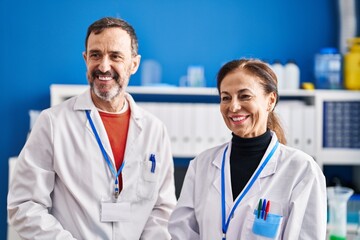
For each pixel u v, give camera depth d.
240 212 1.46
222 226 1.47
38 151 1.73
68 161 1.72
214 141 2.93
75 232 1.70
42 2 3.16
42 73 3.19
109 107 1.81
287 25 3.21
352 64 2.96
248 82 1.45
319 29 3.21
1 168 3.20
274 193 1.46
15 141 3.20
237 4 3.20
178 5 3.20
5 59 3.17
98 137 1.76
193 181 1.64
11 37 3.17
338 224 2.27
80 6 3.18
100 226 1.69
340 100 2.92
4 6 3.15
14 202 1.71
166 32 3.20
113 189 1.73
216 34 3.21
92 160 1.73
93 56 1.70
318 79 3.09
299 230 1.40
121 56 1.70
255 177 1.49
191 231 1.58
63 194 1.75
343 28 3.10
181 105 2.92
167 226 1.81
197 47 3.21
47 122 1.75
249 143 1.52
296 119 2.90
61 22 3.18
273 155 1.51
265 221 1.37
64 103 1.84
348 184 3.08
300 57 3.22
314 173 1.45
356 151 2.93
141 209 1.78
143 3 3.19
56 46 3.18
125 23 1.76
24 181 1.72
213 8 3.20
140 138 1.82
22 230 1.68
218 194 1.52
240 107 1.45
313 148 2.91
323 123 2.95
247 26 3.21
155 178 1.81
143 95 3.19
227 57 3.22
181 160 3.23
